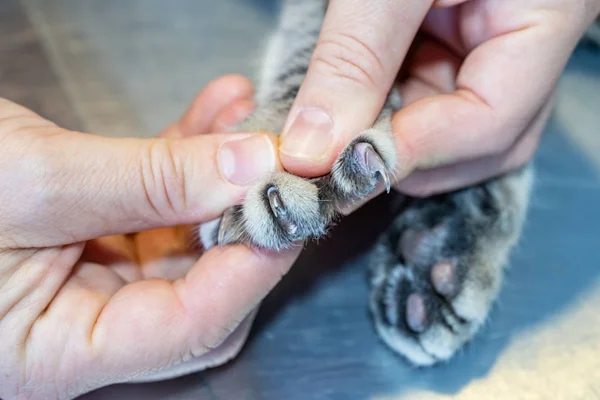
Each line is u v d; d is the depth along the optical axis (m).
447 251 0.36
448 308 0.35
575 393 0.35
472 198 0.38
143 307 0.32
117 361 0.32
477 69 0.34
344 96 0.32
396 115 0.34
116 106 0.45
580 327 0.37
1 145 0.30
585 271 0.39
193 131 0.40
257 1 0.53
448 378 0.36
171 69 0.47
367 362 0.36
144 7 0.52
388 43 0.32
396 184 0.34
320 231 0.31
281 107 0.35
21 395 0.32
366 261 0.38
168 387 0.35
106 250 0.35
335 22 0.32
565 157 0.43
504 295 0.38
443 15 0.37
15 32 0.49
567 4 0.33
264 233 0.31
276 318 0.37
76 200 0.31
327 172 0.31
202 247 0.34
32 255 0.31
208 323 0.33
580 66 0.48
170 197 0.31
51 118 0.44
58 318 0.32
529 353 0.36
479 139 0.34
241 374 0.35
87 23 0.50
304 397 0.35
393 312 0.36
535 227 0.40
